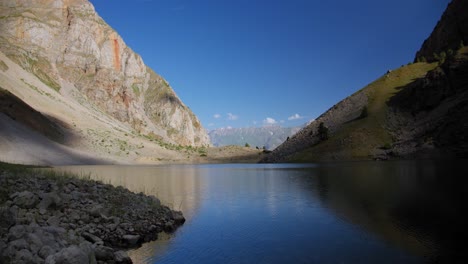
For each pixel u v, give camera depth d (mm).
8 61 176000
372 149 114375
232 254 14953
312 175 59344
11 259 10266
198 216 23688
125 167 104062
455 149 91688
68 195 19281
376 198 28516
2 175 20406
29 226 12633
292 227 19719
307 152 130500
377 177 48094
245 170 87625
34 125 115000
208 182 51156
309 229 19094
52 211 16766
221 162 173875
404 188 34000
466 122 97688
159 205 23203
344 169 70875
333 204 26703
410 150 102000
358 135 124500
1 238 11422
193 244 16562
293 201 29406
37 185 19828
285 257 14438
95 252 13094
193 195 35312
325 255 14562
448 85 123125
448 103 117312
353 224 19672
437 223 19109
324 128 134875
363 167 74438
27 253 10617
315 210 24656
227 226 20359
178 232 19031
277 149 161625
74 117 164250
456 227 18156
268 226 20188
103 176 58938
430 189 32344
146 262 13992
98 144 144625
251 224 20797
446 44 184250
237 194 35656
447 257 13789
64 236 13523
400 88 149750
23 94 143250
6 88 131125
